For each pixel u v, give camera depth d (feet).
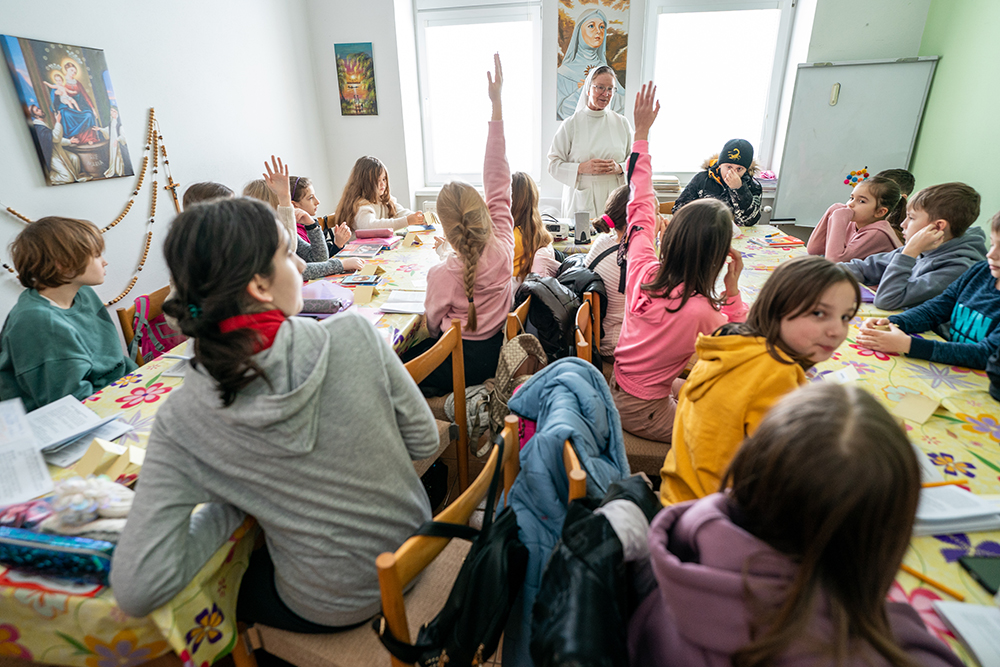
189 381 2.39
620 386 5.11
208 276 2.21
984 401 3.92
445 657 2.43
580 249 9.07
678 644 1.96
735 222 10.28
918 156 12.23
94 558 2.54
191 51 10.06
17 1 7.14
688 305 4.45
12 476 3.27
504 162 6.37
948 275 5.46
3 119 7.15
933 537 2.63
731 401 3.09
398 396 2.97
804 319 3.01
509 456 3.22
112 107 8.58
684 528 1.97
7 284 7.36
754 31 13.33
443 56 14.65
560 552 2.20
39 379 4.54
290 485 2.58
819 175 12.95
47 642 2.72
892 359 4.65
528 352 4.86
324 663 2.96
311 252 8.85
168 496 2.41
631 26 13.03
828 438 1.51
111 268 8.93
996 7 9.72
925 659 1.78
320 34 13.61
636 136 6.00
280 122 12.77
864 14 11.84
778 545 1.69
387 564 2.26
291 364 2.39
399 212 11.28
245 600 3.07
